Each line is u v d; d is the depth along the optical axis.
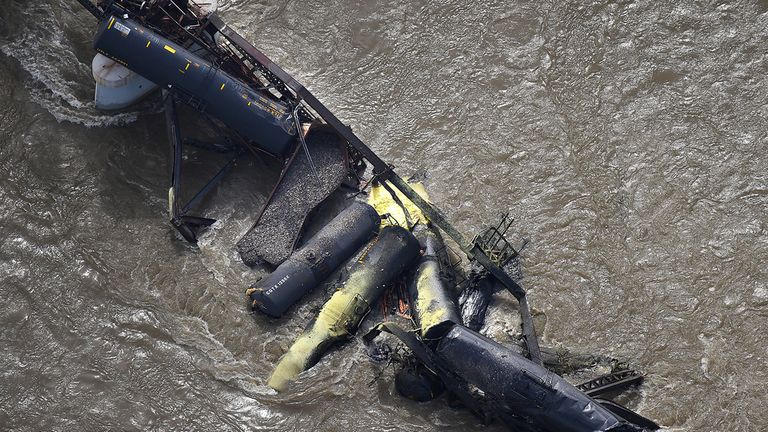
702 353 102.06
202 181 119.88
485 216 114.94
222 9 137.50
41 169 120.31
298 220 111.31
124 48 111.62
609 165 119.12
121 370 103.44
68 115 125.38
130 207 116.88
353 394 99.50
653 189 116.38
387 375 100.38
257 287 104.31
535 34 132.50
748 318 104.62
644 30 131.62
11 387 102.50
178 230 112.19
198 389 101.56
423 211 107.00
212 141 123.50
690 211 114.19
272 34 135.50
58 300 109.06
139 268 111.50
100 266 111.69
